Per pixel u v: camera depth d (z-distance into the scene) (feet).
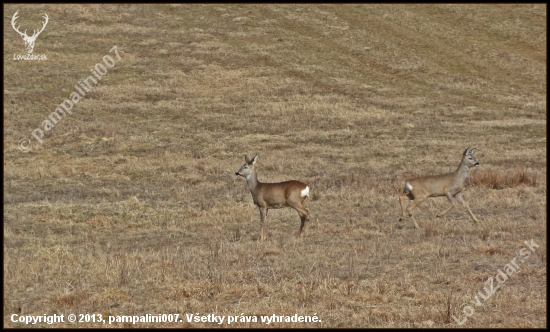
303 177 177.88
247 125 247.29
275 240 115.03
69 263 100.89
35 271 96.12
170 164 193.47
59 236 123.13
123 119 253.65
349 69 325.01
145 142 225.35
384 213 137.59
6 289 88.28
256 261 100.73
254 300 82.48
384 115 260.83
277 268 95.86
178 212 141.69
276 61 327.47
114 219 135.44
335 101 280.31
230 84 298.97
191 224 129.80
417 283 87.15
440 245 105.50
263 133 239.71
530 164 191.11
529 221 123.75
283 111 264.31
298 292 84.07
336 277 91.40
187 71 311.27
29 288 89.61
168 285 88.74
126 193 164.55
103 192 164.66
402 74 321.52
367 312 77.05
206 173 185.16
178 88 291.17
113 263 98.12
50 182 175.42
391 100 284.00
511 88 307.58
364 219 130.31
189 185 172.04
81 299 83.61
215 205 146.61
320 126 247.50
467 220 127.85
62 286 89.30
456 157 201.87
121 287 88.48
